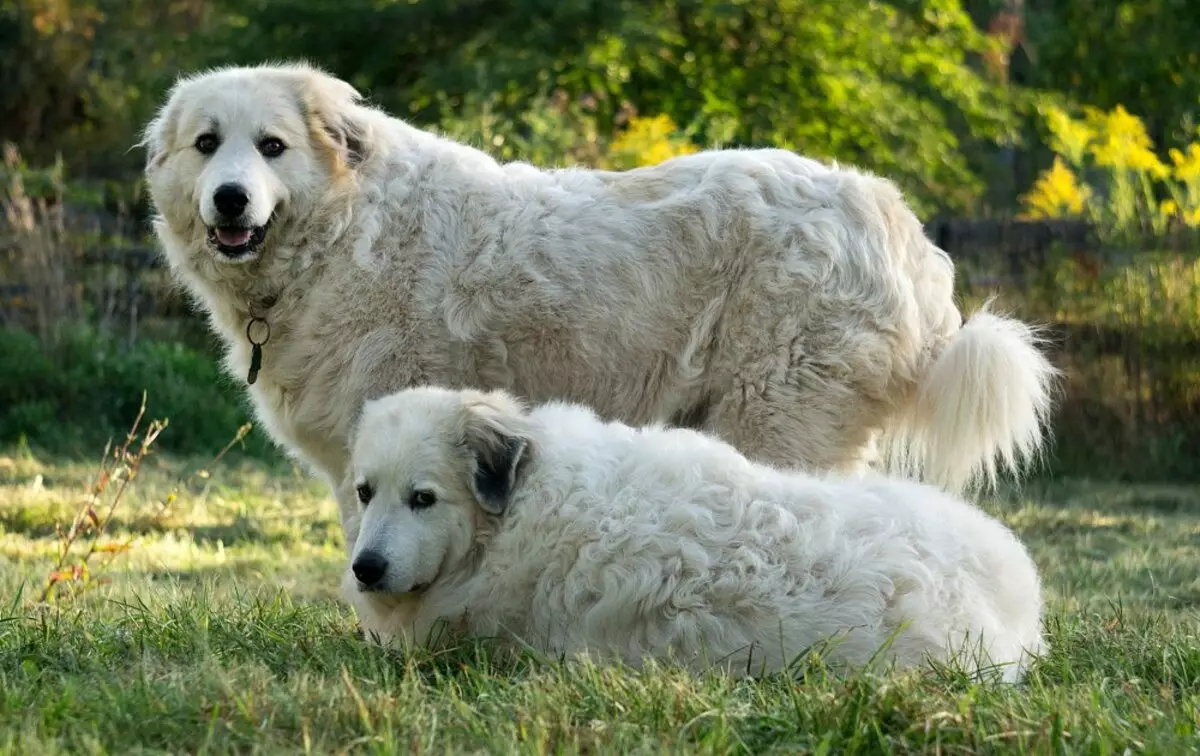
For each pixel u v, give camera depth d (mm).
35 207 21609
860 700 5254
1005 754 4977
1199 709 5652
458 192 7980
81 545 11539
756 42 26219
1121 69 28844
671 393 8039
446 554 6543
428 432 6504
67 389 17453
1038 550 12398
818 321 7945
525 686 5660
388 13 24500
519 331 7859
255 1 25281
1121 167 19500
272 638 6715
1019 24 38656
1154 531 13453
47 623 6977
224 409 17641
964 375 7930
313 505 14195
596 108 25547
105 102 32344
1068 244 18141
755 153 8336
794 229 7996
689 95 25688
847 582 6094
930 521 6406
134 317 19047
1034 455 17156
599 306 7879
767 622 6070
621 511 6273
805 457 7969
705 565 6129
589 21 24406
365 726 5195
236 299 8062
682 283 7980
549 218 7938
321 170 7938
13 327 18594
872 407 8164
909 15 27688
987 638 6227
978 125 27797
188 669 6035
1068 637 7230
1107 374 17438
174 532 12523
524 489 6453
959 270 18328
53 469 15008
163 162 8188
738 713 5309
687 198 8047
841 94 26109
